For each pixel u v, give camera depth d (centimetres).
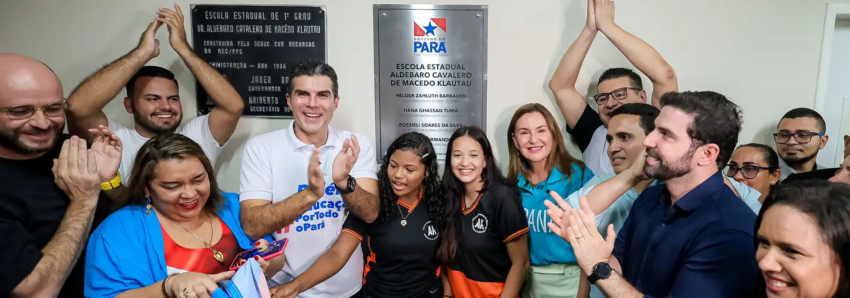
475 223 138
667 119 92
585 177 159
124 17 180
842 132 205
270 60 184
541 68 190
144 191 101
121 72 142
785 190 68
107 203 118
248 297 95
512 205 137
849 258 61
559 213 99
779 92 194
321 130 146
